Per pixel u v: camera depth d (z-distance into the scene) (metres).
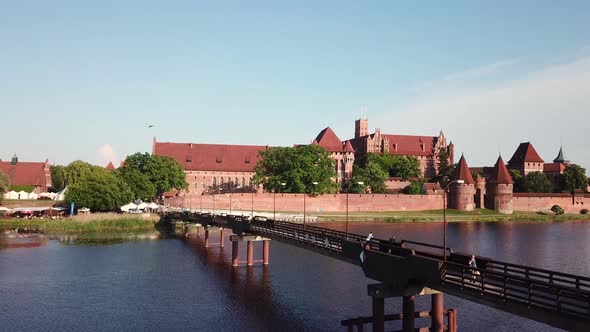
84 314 44.16
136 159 155.38
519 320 42.44
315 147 155.75
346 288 52.91
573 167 196.50
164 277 58.66
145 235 97.56
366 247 39.81
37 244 83.50
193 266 65.38
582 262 75.06
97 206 118.75
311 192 154.12
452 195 168.38
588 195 180.38
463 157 170.25
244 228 64.75
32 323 41.78
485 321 42.22
